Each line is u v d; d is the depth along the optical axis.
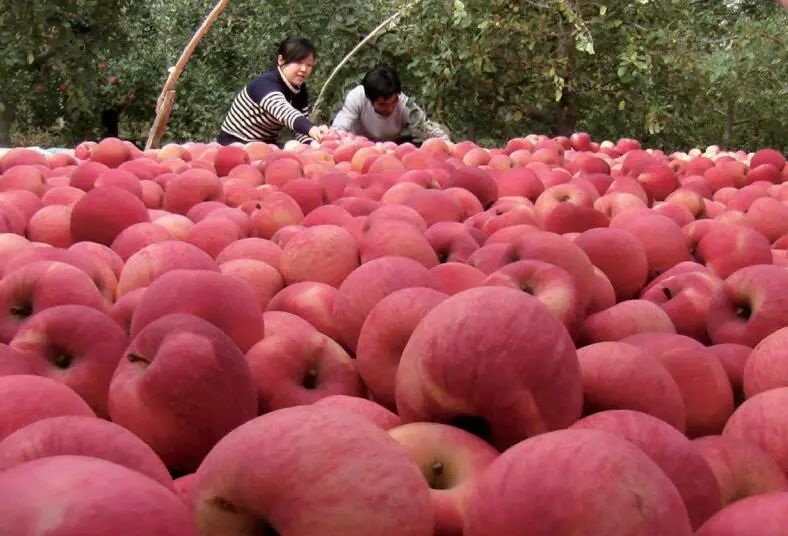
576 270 1.72
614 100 7.45
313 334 1.48
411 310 1.33
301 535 0.80
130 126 13.00
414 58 7.57
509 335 1.05
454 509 0.95
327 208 2.51
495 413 1.06
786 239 2.54
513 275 1.56
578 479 0.79
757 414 1.21
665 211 2.77
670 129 7.70
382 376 1.35
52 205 2.52
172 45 11.62
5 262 2.02
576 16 6.45
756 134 9.40
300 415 0.85
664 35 6.76
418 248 1.93
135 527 0.68
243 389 1.18
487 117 7.66
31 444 0.86
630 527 0.77
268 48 9.51
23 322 1.58
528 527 0.78
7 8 8.49
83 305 1.52
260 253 2.09
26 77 9.63
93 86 9.65
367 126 6.63
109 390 1.21
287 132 8.08
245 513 0.83
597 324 1.62
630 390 1.20
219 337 1.19
